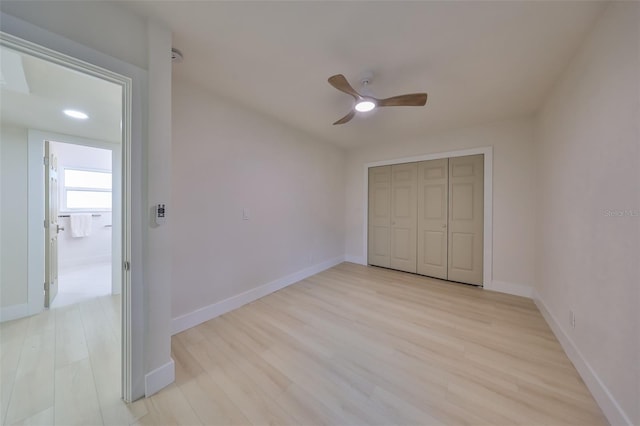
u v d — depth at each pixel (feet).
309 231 12.21
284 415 4.23
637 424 3.50
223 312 8.15
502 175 10.07
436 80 6.90
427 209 12.19
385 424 4.06
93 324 7.43
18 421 4.06
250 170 9.02
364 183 14.32
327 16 4.62
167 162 4.88
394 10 4.47
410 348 6.17
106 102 6.41
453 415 4.22
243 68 6.37
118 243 10.06
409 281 11.49
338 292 10.09
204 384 4.93
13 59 4.49
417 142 12.28
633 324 3.61
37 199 8.23
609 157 4.25
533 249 9.38
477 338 6.63
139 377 4.53
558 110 6.74
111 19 4.16
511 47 5.47
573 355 5.54
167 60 4.87
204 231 7.59
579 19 4.60
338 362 5.63
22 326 7.29
